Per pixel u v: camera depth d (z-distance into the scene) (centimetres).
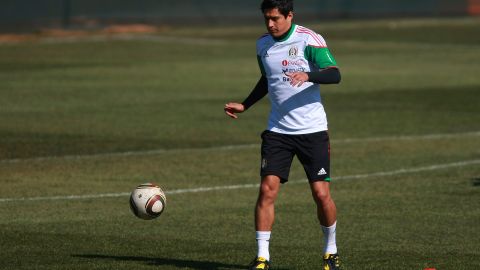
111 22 16662
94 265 2975
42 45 12731
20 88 8406
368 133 6075
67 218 3744
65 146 5550
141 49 12350
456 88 8469
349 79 9206
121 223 3659
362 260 3066
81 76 9400
